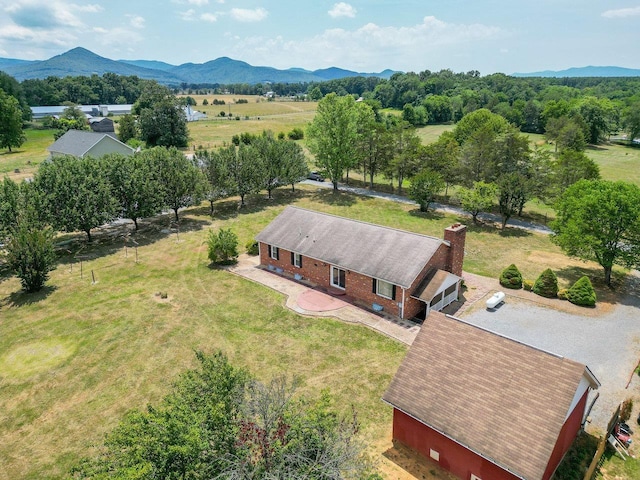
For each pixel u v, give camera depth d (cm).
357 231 2980
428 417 1439
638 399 1834
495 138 4600
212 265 3366
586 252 2888
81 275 3173
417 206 5012
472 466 1375
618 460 1516
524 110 12581
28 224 3106
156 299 2795
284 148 5397
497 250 3650
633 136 11019
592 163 4366
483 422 1355
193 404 1261
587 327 2414
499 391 1396
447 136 6066
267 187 5259
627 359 2117
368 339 2306
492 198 4131
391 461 1511
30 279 2847
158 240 3925
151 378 2003
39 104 16675
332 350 2208
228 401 1252
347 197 5444
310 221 3253
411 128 5556
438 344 1598
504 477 1294
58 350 2238
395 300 2542
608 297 2788
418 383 1534
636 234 2717
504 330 2388
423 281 2548
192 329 2425
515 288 2920
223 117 14688
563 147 7869
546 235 4006
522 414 1321
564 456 1524
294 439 1152
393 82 18762
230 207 5053
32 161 7419
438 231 4128
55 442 1639
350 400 1830
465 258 3478
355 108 5534
